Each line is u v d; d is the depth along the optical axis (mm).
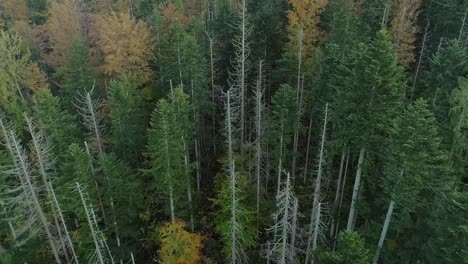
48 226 30969
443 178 22828
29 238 30047
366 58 23250
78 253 31500
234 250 27578
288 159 36250
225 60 45312
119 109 33250
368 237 27219
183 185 30359
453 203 20484
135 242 33219
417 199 23938
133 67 40969
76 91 40281
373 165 25766
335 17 36625
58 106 32938
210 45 41125
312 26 38656
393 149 21812
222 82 46312
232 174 25625
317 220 23703
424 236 23828
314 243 24969
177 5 49875
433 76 31172
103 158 28062
